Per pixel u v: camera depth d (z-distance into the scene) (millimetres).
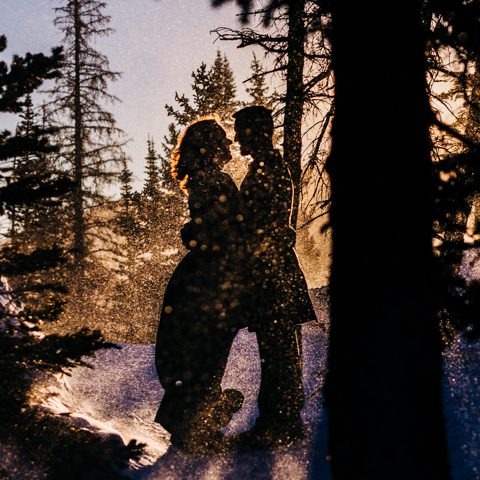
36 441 4957
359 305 3945
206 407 6250
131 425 7395
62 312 5766
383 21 4125
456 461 4691
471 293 6285
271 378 6312
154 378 9047
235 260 6508
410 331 3867
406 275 3906
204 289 6477
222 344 6418
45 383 6449
